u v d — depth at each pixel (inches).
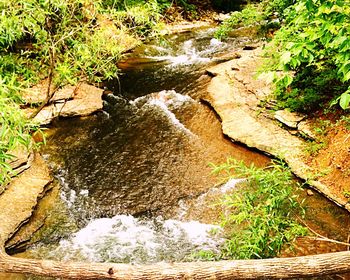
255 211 155.6
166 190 229.8
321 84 267.4
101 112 311.7
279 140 253.6
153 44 459.8
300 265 120.0
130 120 301.1
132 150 266.2
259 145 253.0
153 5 194.1
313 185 218.2
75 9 180.4
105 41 188.2
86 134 283.3
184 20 583.8
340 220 200.1
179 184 233.9
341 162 220.2
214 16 626.2
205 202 218.8
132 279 121.0
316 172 223.6
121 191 229.8
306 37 161.0
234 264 121.4
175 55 434.6
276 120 270.2
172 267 121.9
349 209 202.7
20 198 211.2
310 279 162.4
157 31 203.3
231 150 259.9
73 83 171.9
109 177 241.1
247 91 310.5
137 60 418.9
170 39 490.3
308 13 161.2
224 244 191.3
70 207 217.8
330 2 136.4
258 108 286.4
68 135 280.7
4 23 152.8
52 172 244.1
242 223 203.2
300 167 230.1
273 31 439.2
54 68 181.0
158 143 272.5
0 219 195.6
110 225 207.3
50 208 215.9
